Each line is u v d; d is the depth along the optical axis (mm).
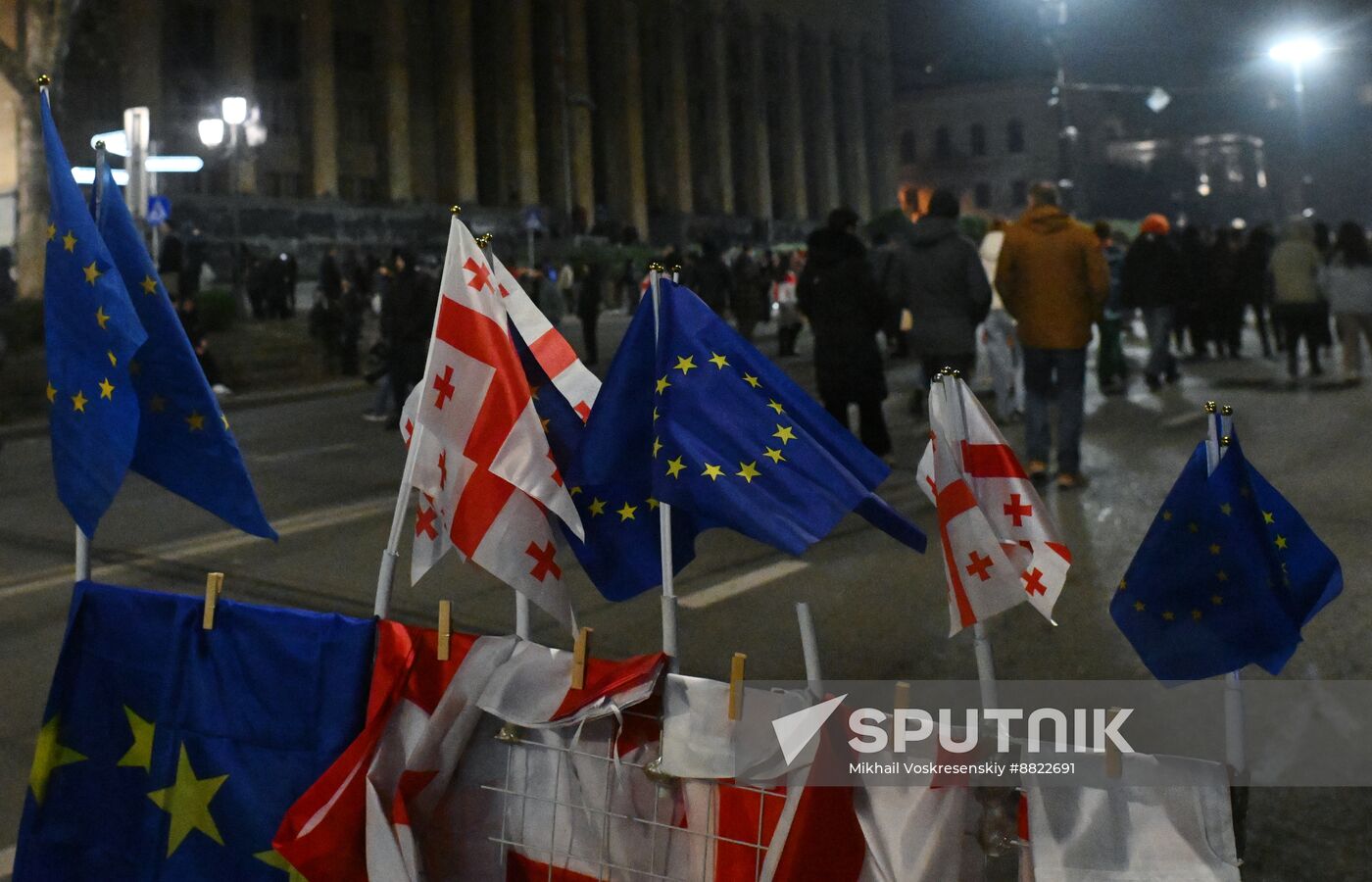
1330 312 14438
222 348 19578
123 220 2811
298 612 2701
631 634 5535
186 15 45281
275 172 48656
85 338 2719
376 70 53188
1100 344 13641
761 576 6410
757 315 24547
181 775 2775
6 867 3512
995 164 91750
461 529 2707
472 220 51844
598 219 51000
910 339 9141
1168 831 2150
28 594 6598
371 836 2527
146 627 2834
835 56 83062
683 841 2404
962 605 2355
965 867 2221
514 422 2693
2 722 4691
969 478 2434
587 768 2486
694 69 70625
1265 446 9758
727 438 2465
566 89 60500
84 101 41438
